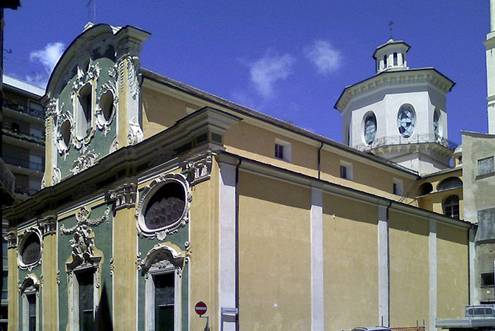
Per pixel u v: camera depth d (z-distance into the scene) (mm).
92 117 30234
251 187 23031
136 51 27703
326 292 25078
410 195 38531
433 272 31062
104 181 28297
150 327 24047
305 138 31281
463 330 28688
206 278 21594
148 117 27078
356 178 34375
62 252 31047
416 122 42500
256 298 22359
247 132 29062
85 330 28656
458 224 33344
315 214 25203
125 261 25672
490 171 34781
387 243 28547
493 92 43469
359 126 44375
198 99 28781
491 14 44656
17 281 34781
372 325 26922
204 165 22469
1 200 19875
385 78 43125
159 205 24953
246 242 22422
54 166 33188
